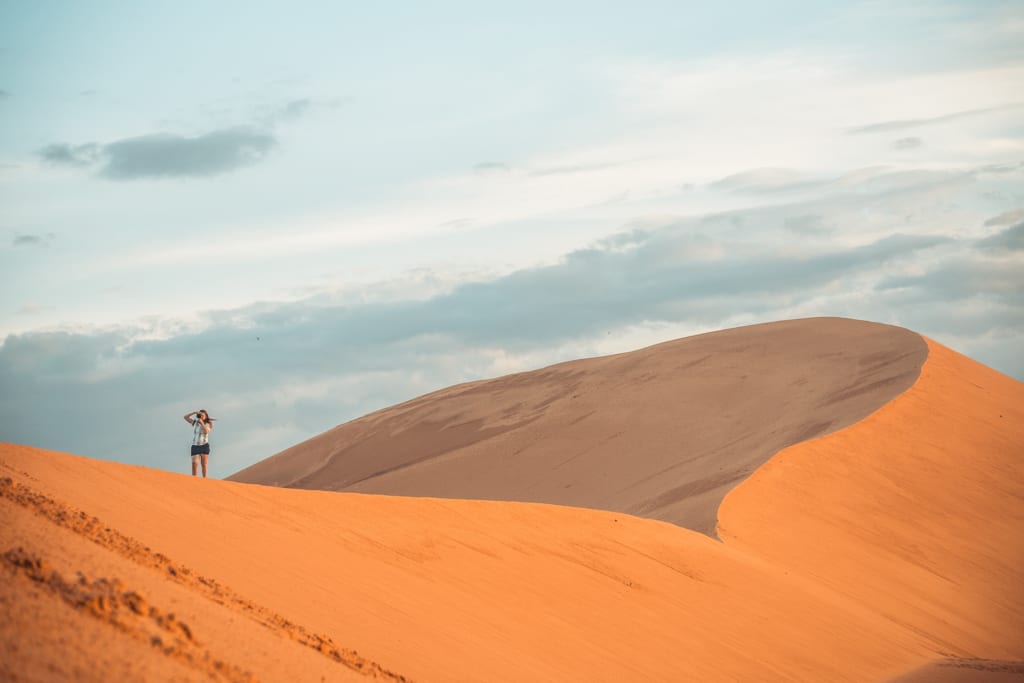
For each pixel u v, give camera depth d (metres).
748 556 28.70
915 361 53.53
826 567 31.23
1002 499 39.41
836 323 70.69
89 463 15.59
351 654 12.02
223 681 7.82
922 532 35.69
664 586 22.50
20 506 10.61
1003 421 47.00
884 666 22.77
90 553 9.91
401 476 66.50
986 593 32.28
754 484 36.84
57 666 6.48
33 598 7.50
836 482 38.47
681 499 40.53
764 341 70.81
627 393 68.94
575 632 18.20
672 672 18.16
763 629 22.31
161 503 15.15
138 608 8.54
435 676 13.09
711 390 64.50
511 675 14.69
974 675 22.52
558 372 80.62
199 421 20.50
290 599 13.45
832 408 50.78
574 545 22.69
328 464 75.19
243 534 15.33
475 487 61.50
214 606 10.62
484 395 80.31
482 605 17.50
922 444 42.69
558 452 62.84
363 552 17.28
